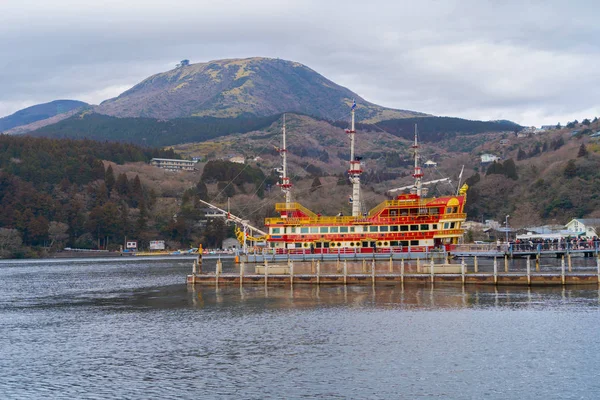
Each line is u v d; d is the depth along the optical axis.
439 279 112.31
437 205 145.12
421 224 145.50
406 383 58.56
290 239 151.38
